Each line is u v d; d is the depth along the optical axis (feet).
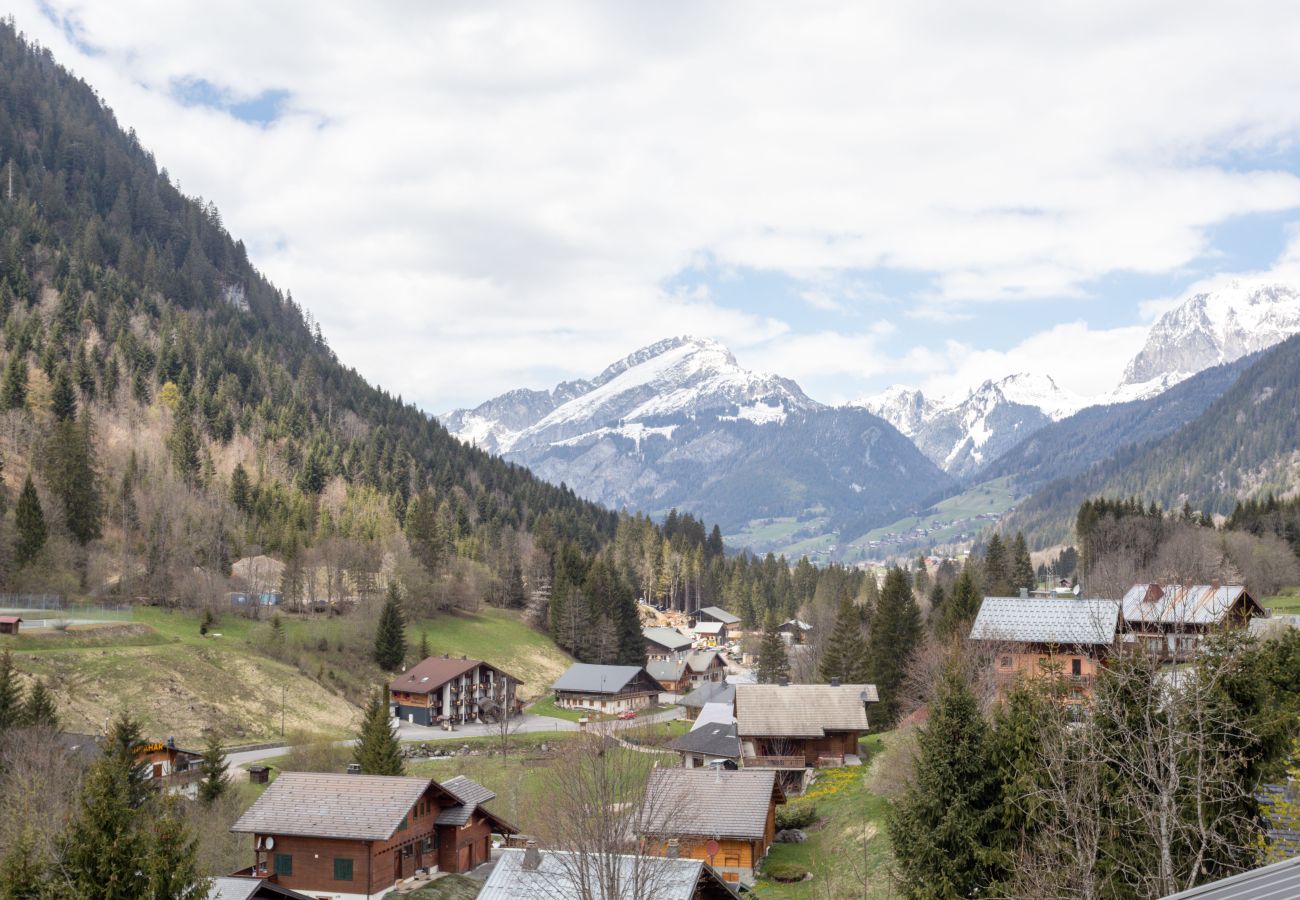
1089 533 557.33
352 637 576.61
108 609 513.86
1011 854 138.41
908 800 164.76
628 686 588.09
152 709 418.51
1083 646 293.43
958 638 319.88
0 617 446.19
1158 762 123.54
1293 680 153.07
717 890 168.55
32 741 258.37
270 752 408.87
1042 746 136.36
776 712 374.02
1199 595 277.03
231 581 612.70
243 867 248.32
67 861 125.90
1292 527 585.63
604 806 162.71
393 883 242.58
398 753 315.99
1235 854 125.39
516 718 546.26
